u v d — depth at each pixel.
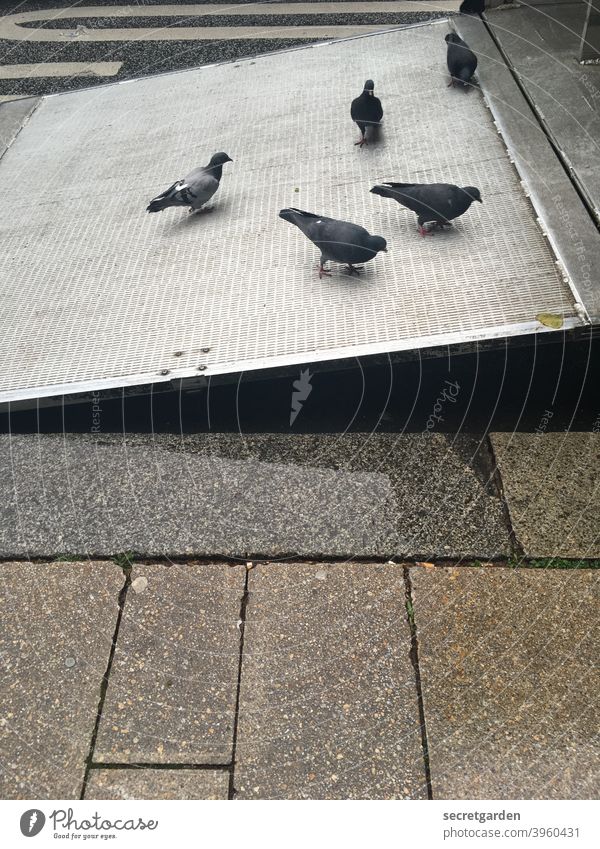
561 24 5.14
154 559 2.66
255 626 2.45
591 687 2.26
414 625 2.43
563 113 4.27
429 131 4.41
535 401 3.32
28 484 2.92
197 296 3.54
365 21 7.37
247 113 5.12
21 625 2.48
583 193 3.65
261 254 3.73
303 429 3.30
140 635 2.44
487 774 2.10
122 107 5.62
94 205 4.45
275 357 3.10
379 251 3.30
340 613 2.47
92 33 7.71
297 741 2.19
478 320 3.09
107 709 2.27
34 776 2.15
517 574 2.55
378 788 2.09
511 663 2.32
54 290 3.78
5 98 6.54
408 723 2.21
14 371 3.29
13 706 2.28
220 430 3.35
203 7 8.12
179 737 2.21
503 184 3.82
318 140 4.57
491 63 4.90
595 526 2.66
